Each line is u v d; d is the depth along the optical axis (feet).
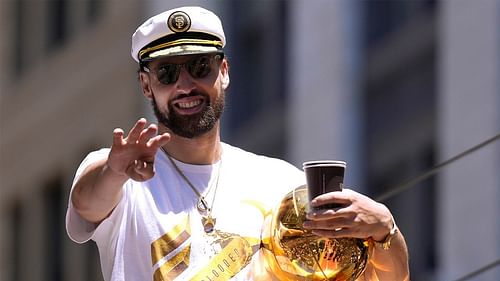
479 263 73.67
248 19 99.96
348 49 89.97
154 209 32.68
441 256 77.30
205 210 33.09
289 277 32.40
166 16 33.32
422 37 84.02
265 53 98.89
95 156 32.76
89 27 119.03
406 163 84.74
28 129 128.67
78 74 119.85
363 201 31.68
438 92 81.30
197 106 33.12
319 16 92.27
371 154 88.28
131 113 109.29
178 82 32.94
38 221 126.00
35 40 128.88
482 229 73.72
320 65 91.76
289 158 94.63
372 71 88.99
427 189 81.56
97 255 113.50
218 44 33.58
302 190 32.48
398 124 85.87
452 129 77.71
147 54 33.42
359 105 89.45
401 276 32.53
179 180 33.45
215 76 33.30
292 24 95.20
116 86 112.57
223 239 32.71
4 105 132.87
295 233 32.14
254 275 32.65
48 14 127.24
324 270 32.12
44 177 126.31
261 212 33.37
